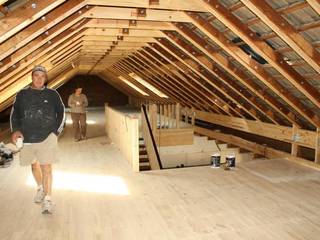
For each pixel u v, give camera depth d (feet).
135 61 25.53
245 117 21.52
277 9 10.20
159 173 14.47
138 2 10.49
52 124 9.79
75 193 11.88
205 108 26.21
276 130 18.74
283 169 15.28
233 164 15.53
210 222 9.52
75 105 21.97
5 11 7.88
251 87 15.72
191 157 23.21
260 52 12.10
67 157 17.47
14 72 11.34
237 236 8.69
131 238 8.55
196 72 17.83
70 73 36.06
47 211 9.98
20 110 9.53
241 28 11.62
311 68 12.03
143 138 21.94
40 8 7.42
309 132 16.24
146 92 37.29
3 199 11.29
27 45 9.90
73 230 8.98
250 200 11.26
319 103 13.52
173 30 14.73
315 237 8.68
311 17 9.81
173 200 11.21
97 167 15.42
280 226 9.30
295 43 10.52
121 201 11.10
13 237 8.57
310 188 12.56
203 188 12.48
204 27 12.65
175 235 8.72
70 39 14.10
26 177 13.91
